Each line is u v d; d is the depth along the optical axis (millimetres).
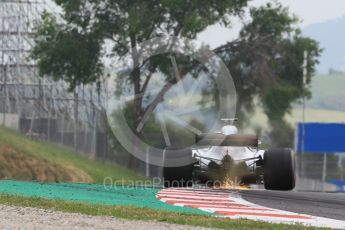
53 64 168625
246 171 60969
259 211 48156
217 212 47031
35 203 45156
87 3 167750
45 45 168500
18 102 173750
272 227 39469
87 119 158875
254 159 61156
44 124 161750
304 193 64875
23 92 177750
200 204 51344
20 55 185375
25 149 117875
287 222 43375
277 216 46031
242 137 61312
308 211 49656
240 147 61250
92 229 35188
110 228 35781
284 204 53531
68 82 169250
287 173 62094
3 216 38719
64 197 52562
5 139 118625
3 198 47062
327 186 151000
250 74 181125
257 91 182125
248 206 50906
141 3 161875
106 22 164875
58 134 160125
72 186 63750
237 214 46406
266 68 179375
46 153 122938
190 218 41469
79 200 50156
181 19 161750
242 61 180250
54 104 171250
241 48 178875
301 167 152875
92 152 148625
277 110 183250
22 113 171250
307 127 154125
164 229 36438
